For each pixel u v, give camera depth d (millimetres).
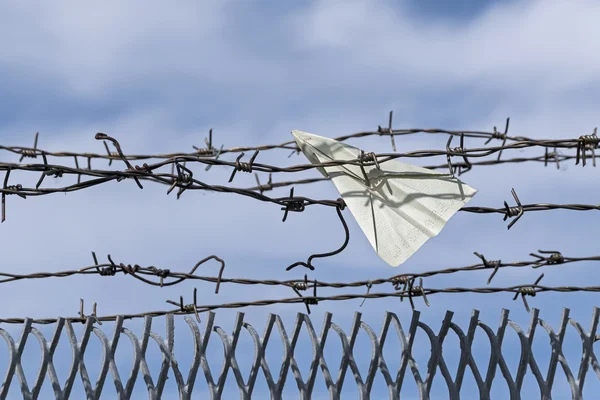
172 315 3832
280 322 3924
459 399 4043
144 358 3736
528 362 4180
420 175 3951
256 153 3732
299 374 3877
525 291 4176
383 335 4031
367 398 3930
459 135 4227
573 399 4211
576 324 4328
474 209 4016
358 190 3904
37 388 3594
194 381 3773
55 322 3768
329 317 3984
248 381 3824
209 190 3719
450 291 4090
